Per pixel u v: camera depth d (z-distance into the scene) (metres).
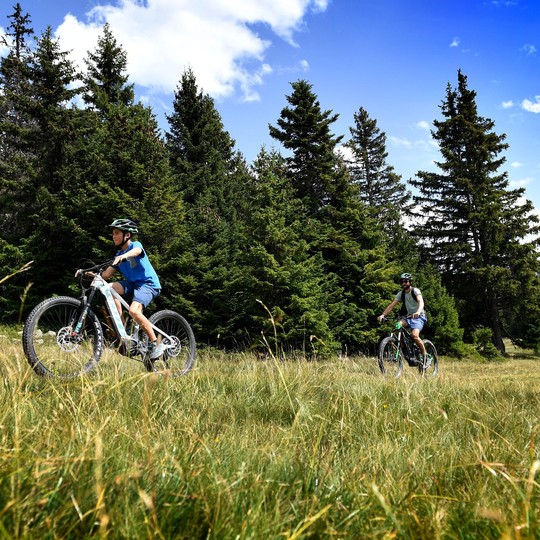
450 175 36.22
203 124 33.50
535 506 1.53
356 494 1.65
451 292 35.28
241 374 4.83
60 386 3.20
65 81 24.48
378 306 24.34
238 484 1.64
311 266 20.75
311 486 1.77
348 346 24.12
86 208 21.67
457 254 35.44
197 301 22.06
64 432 2.00
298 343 19.50
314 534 1.34
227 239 24.45
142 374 2.91
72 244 23.17
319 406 3.72
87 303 4.54
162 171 22.19
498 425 3.27
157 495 1.41
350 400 3.91
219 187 31.80
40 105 23.41
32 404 2.69
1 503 1.26
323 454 2.21
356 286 24.92
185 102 33.59
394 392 4.56
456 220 35.94
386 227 37.94
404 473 2.04
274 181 22.45
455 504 1.64
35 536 1.14
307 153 27.86
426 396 4.46
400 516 1.48
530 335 39.72
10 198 23.83
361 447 2.59
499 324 36.88
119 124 23.45
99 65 31.23
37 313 4.16
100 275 4.76
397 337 8.49
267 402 3.79
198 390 4.07
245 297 20.75
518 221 33.88
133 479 1.44
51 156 24.02
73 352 4.36
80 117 24.81
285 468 1.91
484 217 33.22
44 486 1.36
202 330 21.28
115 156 22.16
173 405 3.43
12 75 27.33
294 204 23.92
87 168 23.81
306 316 18.98
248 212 22.48
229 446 2.28
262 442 2.60
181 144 33.19
